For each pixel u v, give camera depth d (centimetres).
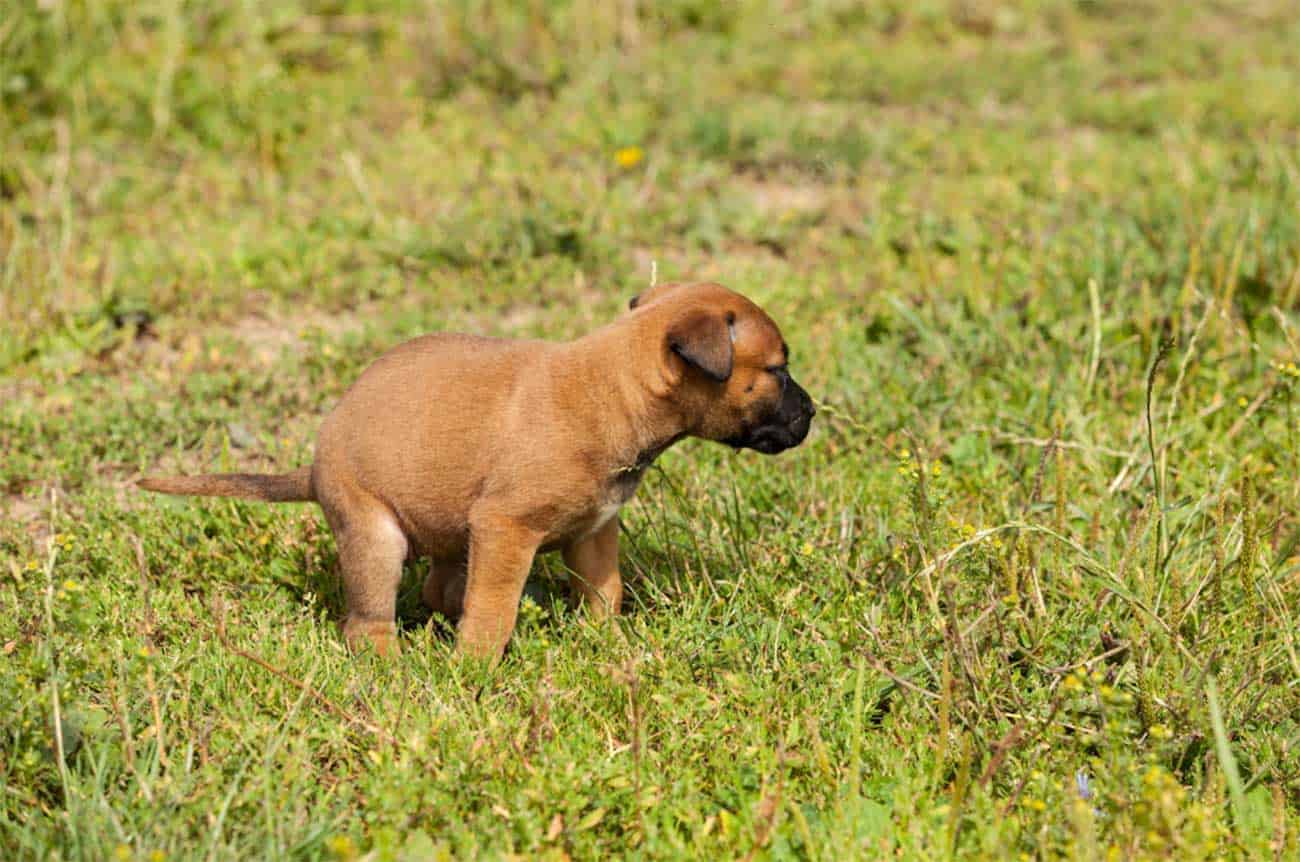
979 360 1220
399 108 1872
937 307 1309
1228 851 654
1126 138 1898
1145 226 1428
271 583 920
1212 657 737
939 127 1917
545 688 750
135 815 660
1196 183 1616
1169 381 1185
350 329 1318
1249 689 771
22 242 1388
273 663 783
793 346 1252
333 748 727
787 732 734
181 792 669
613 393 790
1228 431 1108
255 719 738
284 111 1802
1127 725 678
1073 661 796
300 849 646
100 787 659
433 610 921
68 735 703
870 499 1007
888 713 778
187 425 1148
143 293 1366
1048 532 779
